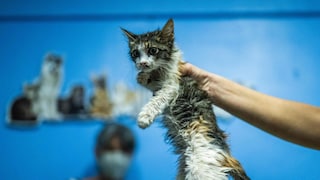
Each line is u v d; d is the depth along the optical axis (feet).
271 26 3.46
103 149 3.06
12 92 3.45
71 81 3.44
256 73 3.42
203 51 3.43
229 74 3.41
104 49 3.46
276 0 3.47
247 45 3.44
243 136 3.29
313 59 3.43
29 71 3.47
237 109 1.85
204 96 1.83
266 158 3.29
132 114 3.35
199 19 3.47
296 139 1.74
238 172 1.71
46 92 3.44
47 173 3.38
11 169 3.39
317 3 3.47
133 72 3.25
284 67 3.42
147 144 3.34
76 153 3.38
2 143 3.41
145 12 3.48
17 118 3.43
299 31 3.45
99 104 3.40
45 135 3.41
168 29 1.84
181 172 1.77
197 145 1.70
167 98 1.73
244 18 3.47
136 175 3.32
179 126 1.77
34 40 3.50
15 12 3.52
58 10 3.52
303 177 3.27
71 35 3.50
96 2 3.51
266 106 1.81
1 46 3.49
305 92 3.40
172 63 1.83
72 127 3.41
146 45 1.81
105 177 3.15
